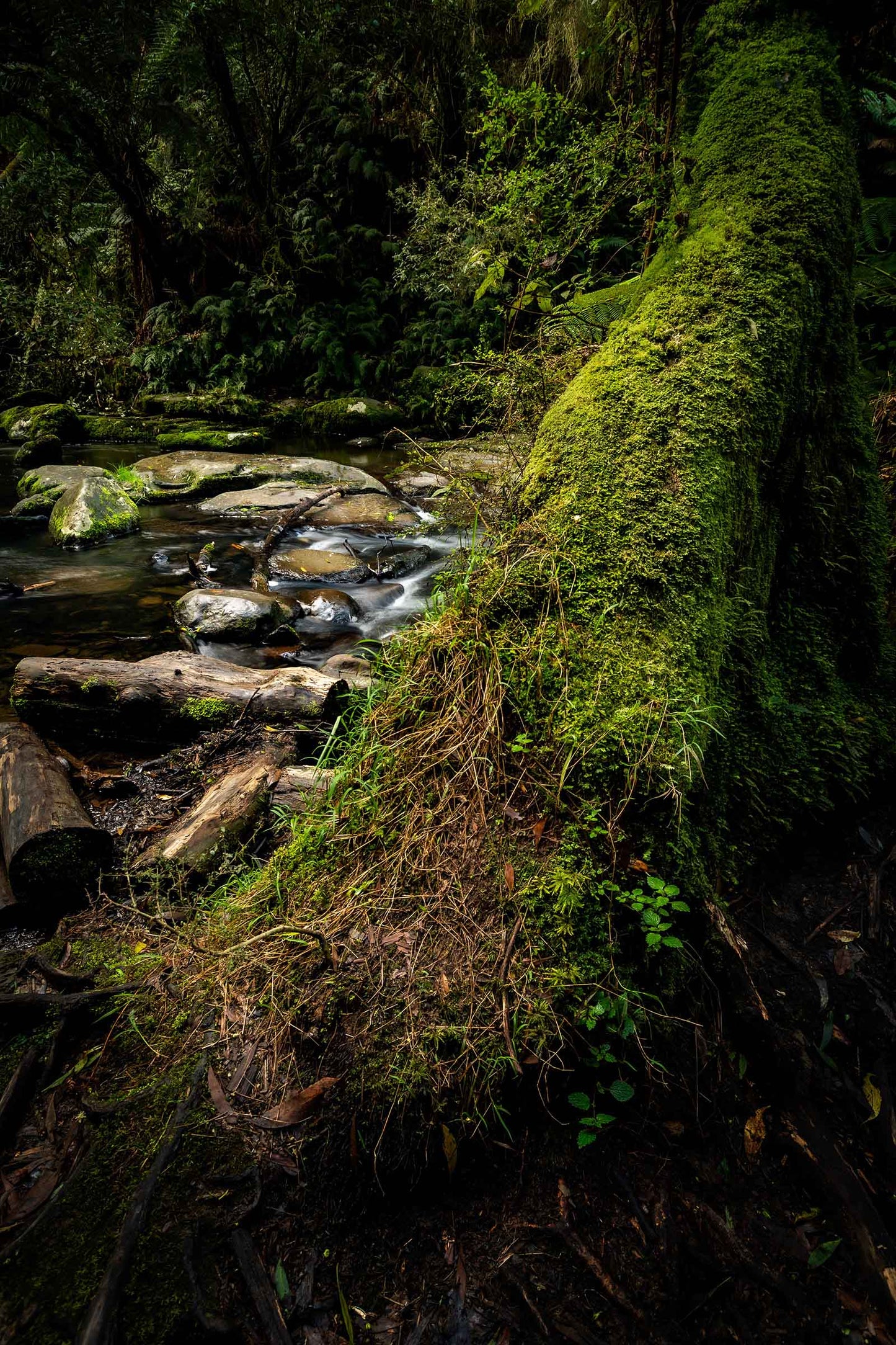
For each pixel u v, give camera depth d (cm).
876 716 226
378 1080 146
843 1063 163
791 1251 137
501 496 260
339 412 1095
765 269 210
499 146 318
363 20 1051
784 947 182
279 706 309
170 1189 142
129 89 923
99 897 228
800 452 224
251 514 709
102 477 704
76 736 318
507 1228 138
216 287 1294
